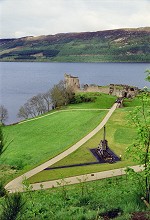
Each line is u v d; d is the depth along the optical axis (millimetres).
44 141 85000
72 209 21828
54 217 20719
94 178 45844
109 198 25000
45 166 55219
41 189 39531
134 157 24859
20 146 80500
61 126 100438
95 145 68625
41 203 27047
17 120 146000
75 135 86125
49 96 163625
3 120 136250
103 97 141625
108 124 88375
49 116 116812
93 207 22031
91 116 108938
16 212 10203
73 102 143125
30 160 65000
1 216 10117
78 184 42344
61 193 33969
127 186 32562
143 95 26578
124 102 132250
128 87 152750
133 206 20297
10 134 96125
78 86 162250
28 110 152000
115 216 19172
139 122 25172
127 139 72312
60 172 50906
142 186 23656
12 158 66500
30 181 46469
